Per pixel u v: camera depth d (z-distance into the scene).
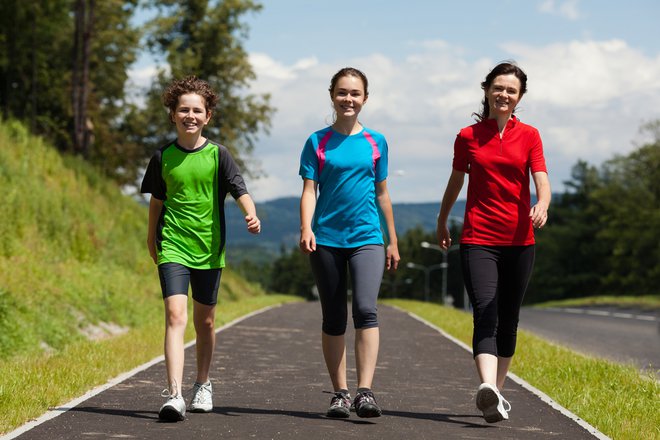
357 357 13.70
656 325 48.84
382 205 14.05
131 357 22.17
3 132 51.41
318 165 13.77
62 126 90.88
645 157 169.75
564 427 13.55
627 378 19.44
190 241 13.60
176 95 13.58
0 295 27.11
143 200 80.06
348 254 13.79
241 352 25.84
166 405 12.83
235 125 99.62
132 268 50.97
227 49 101.00
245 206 13.59
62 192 50.81
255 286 101.00
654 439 12.68
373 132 13.96
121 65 100.44
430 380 20.00
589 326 48.06
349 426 12.97
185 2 100.75
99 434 11.88
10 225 37.97
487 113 14.11
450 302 156.62
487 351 13.28
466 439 12.27
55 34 89.44
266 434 12.11
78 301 34.44
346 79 13.72
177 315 13.27
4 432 11.98
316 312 53.94
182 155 13.59
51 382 16.38
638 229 173.88
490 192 13.60
